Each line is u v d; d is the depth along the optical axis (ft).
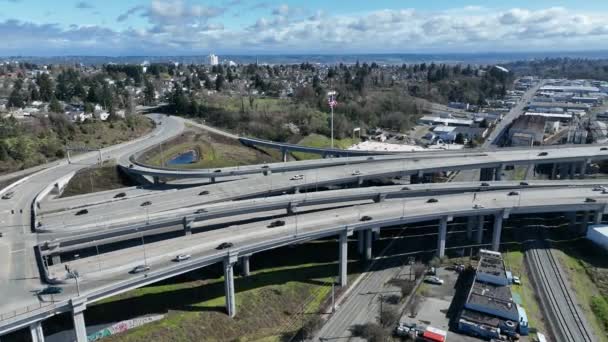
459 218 456.86
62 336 260.83
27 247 300.40
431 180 593.42
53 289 239.91
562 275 344.28
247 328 285.23
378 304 309.63
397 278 343.05
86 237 315.58
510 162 550.36
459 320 280.10
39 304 229.86
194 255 282.15
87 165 531.50
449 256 377.09
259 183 463.01
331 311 302.45
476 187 449.48
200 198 411.95
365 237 377.71
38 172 497.46
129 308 287.89
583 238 401.90
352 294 322.55
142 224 334.44
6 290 244.22
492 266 339.77
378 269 357.41
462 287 329.52
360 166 534.78
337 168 526.16
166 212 354.33
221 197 416.05
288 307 307.99
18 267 271.69
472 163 538.47
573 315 296.92
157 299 298.76
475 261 368.07
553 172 600.80
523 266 360.48
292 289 324.60
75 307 234.79
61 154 571.28
